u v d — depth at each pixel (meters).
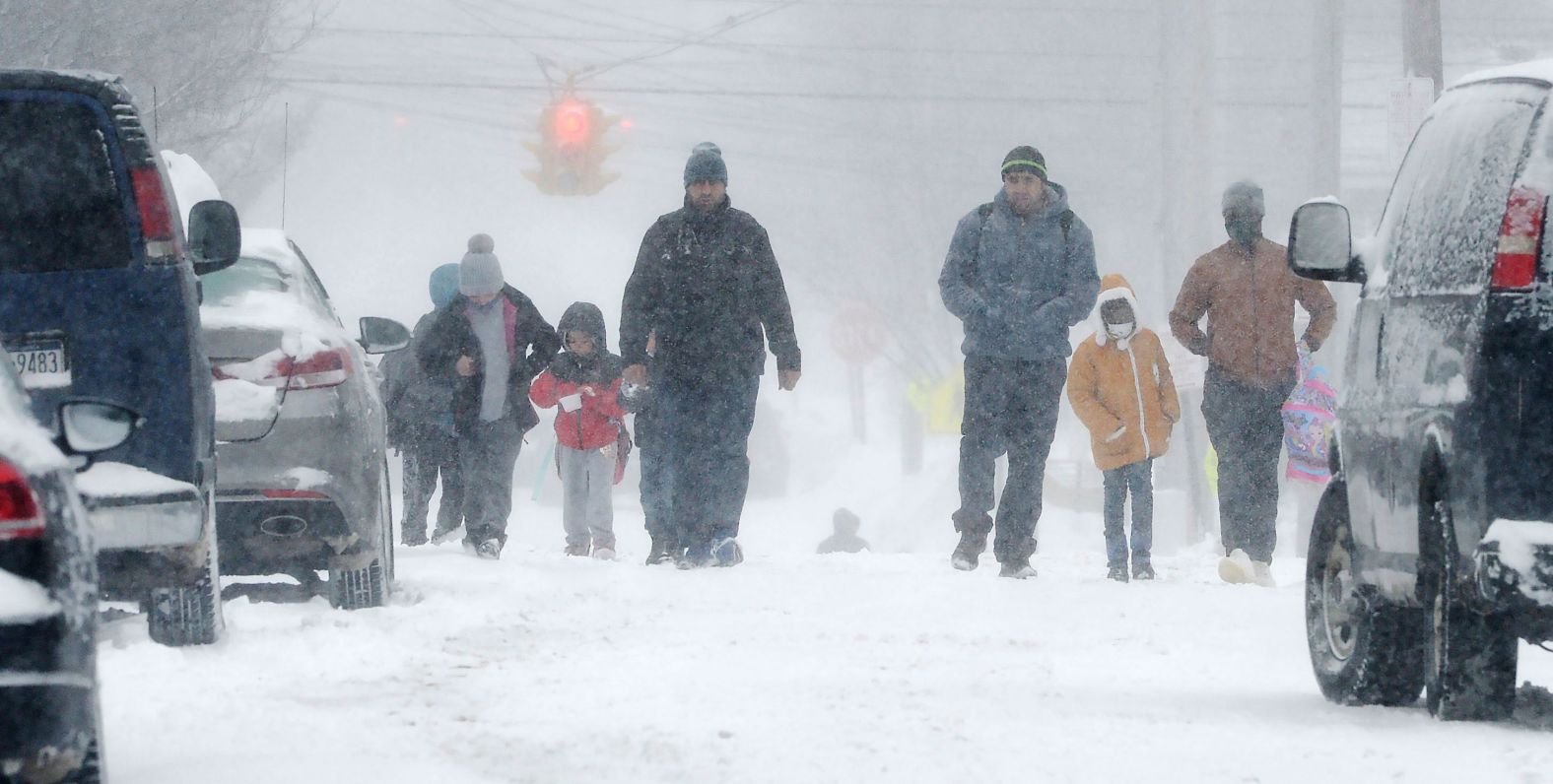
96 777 14.49
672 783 16.89
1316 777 16.89
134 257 23.47
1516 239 18.70
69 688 13.99
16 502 13.97
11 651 13.71
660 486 41.84
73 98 23.52
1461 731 19.08
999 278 39.56
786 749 18.44
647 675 23.83
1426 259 20.84
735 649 26.67
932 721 20.12
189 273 24.00
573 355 49.22
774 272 40.25
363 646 25.98
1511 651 19.52
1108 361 41.53
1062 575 42.06
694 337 39.91
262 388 28.36
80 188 23.47
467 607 31.02
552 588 34.66
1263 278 40.94
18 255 23.34
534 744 18.67
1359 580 21.83
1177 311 41.44
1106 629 29.86
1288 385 41.06
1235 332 40.94
